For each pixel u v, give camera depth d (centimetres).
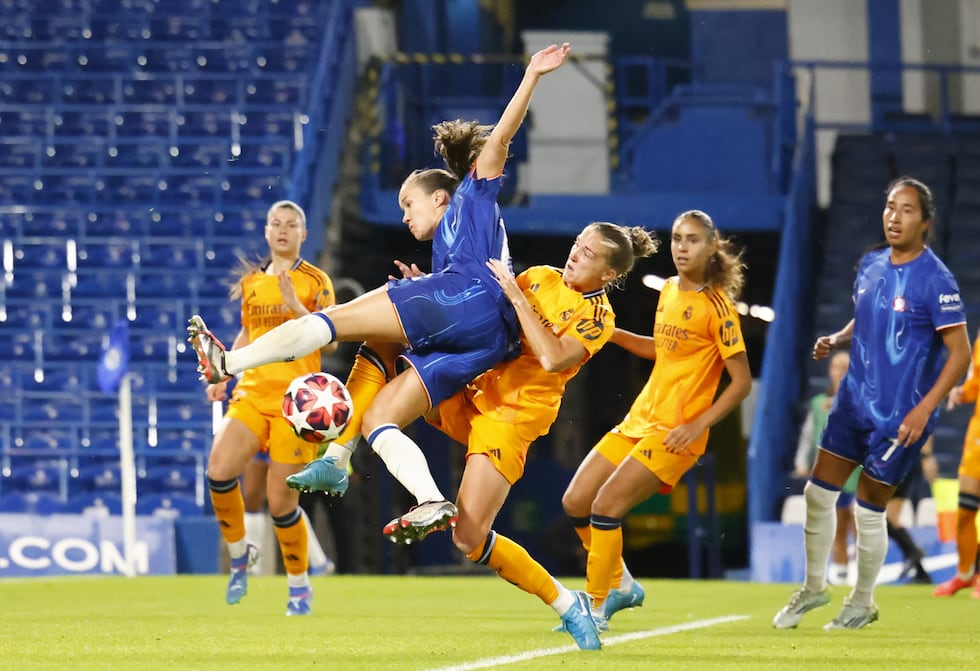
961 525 3278
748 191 6044
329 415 1658
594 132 6250
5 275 5922
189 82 6694
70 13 7119
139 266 5953
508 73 6425
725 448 6344
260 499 3475
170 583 3581
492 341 1711
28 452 4962
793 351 5656
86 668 1508
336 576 4194
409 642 1916
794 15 7400
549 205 5897
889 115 7012
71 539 4284
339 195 6009
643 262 6134
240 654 1711
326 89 6066
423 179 1844
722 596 3344
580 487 2288
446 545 6019
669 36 8219
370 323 1681
